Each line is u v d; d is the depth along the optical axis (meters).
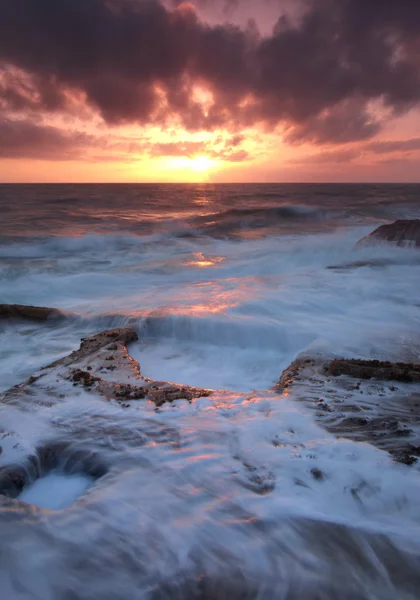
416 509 2.52
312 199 42.00
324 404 4.01
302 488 2.70
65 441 3.28
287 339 5.97
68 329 6.76
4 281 9.82
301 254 12.09
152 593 1.94
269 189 70.44
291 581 2.03
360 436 3.40
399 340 5.79
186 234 18.94
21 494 2.83
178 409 3.90
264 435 3.38
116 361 5.20
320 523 2.37
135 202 38.94
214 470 2.88
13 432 3.41
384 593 1.98
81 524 2.31
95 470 2.96
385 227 12.84
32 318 7.18
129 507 2.47
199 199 43.38
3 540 2.15
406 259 10.61
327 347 5.57
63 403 4.00
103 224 21.41
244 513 2.45
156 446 3.21
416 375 4.59
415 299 7.57
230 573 2.05
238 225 21.59
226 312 6.82
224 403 4.06
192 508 2.48
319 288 8.25
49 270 11.00
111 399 4.12
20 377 5.04
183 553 2.15
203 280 9.77
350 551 2.20
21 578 1.95
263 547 2.20
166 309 7.02
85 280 9.73
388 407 3.96
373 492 2.66
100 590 1.93
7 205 33.47
